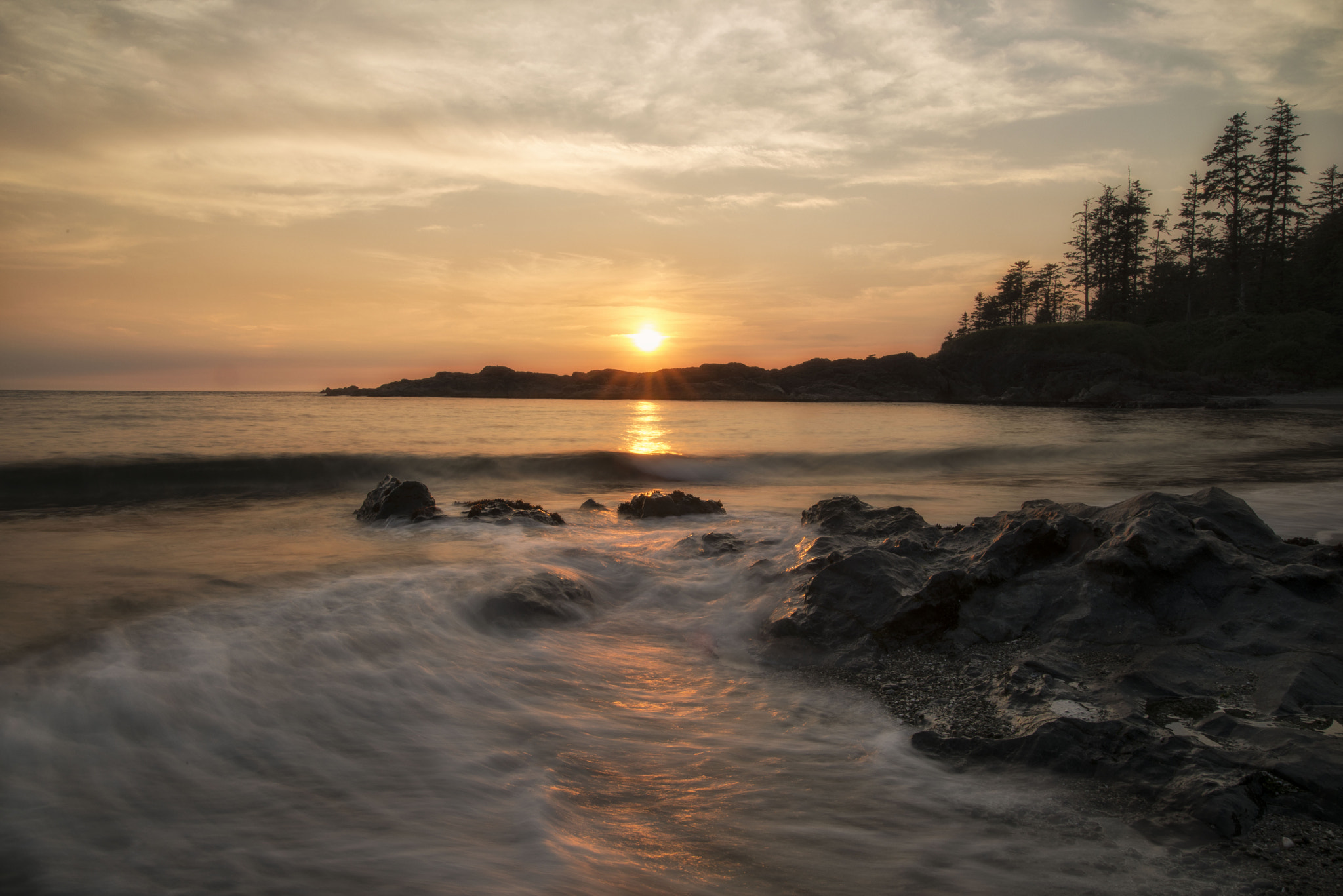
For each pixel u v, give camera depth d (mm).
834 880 2580
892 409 51500
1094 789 3195
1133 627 4773
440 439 21438
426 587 5742
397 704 3896
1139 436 25719
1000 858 2736
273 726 3539
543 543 7832
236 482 14234
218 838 2641
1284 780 3121
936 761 3535
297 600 5246
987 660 4680
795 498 12742
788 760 3518
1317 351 56406
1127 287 74938
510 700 4102
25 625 4512
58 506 11422
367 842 2646
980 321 106750
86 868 2436
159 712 3525
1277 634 4438
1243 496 12070
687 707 4168
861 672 4699
